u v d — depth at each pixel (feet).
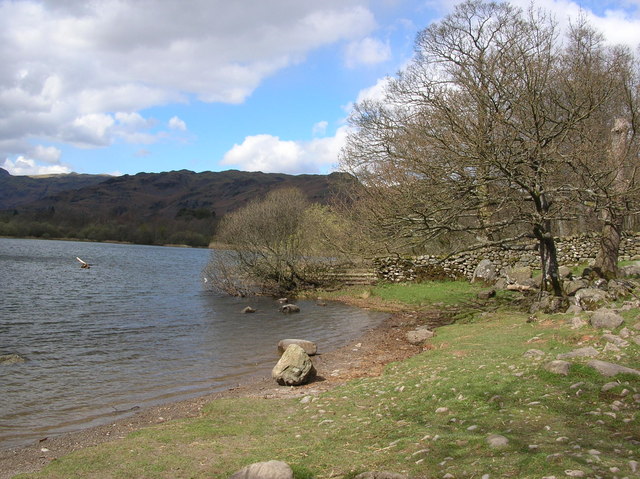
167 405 33.65
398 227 62.44
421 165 56.85
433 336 52.60
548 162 54.85
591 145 54.19
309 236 109.91
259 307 88.94
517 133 53.31
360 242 75.66
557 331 37.65
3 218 462.19
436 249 114.01
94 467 19.99
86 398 35.32
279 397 33.83
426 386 29.14
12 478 19.42
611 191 52.65
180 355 49.88
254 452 20.77
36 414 31.73
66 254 262.06
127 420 30.53
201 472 19.01
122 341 56.54
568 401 22.39
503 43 63.98
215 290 113.60
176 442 22.94
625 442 17.19
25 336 58.95
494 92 57.52
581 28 63.21
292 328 67.00
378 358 47.06
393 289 98.32
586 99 53.78
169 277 152.76
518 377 27.02
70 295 100.94
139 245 478.18
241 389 37.50
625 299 51.03
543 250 61.98
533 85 53.67
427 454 17.99
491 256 98.48
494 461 16.37
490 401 23.98
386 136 78.54
